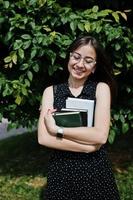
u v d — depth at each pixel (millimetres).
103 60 3475
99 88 3365
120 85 5352
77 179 3346
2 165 6680
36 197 5336
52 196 3418
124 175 6055
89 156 3338
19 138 8516
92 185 3354
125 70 5176
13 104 5125
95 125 3281
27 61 4801
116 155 6961
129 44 4863
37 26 4727
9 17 4816
